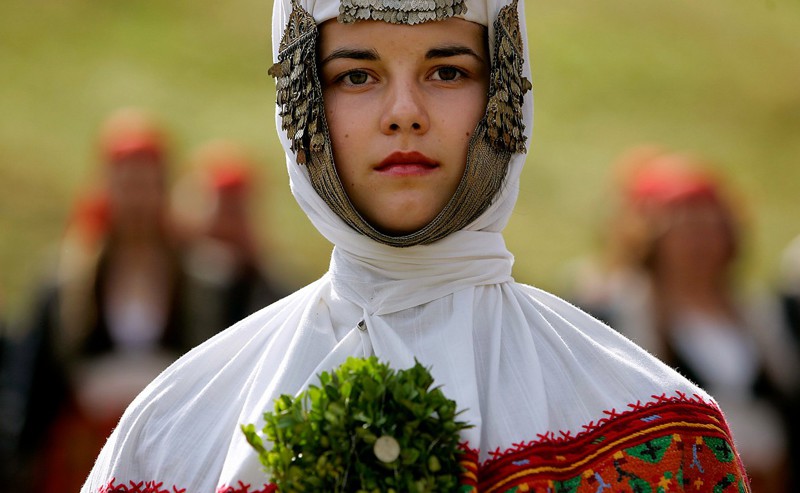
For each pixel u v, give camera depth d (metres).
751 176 26.52
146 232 12.66
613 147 26.89
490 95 5.85
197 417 5.97
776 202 25.50
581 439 5.72
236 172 13.73
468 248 5.88
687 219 12.08
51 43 29.28
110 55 29.09
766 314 12.51
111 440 6.14
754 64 31.14
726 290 12.27
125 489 5.96
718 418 5.94
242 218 13.49
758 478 11.79
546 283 21.45
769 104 29.50
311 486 5.23
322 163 5.85
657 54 31.17
